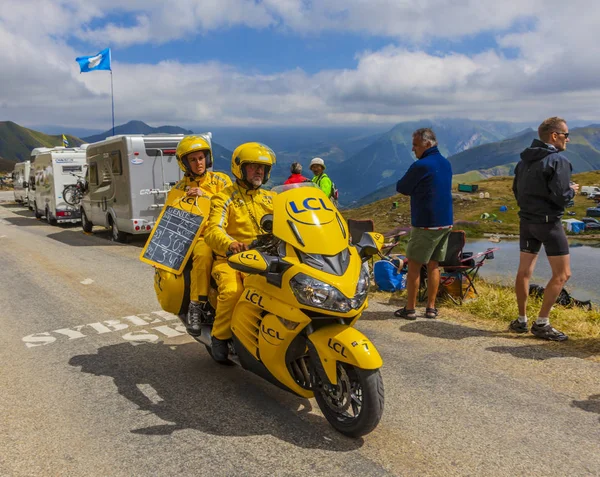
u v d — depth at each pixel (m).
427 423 4.19
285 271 3.86
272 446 3.91
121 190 16.34
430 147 6.70
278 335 3.99
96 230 22.17
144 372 5.55
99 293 9.47
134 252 14.81
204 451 3.87
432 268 6.98
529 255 6.14
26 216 30.56
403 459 3.68
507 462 3.62
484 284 9.13
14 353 6.34
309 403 4.66
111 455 3.86
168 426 4.29
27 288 10.17
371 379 3.70
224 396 4.86
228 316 4.67
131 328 7.22
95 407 4.71
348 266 3.87
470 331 6.46
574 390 4.73
